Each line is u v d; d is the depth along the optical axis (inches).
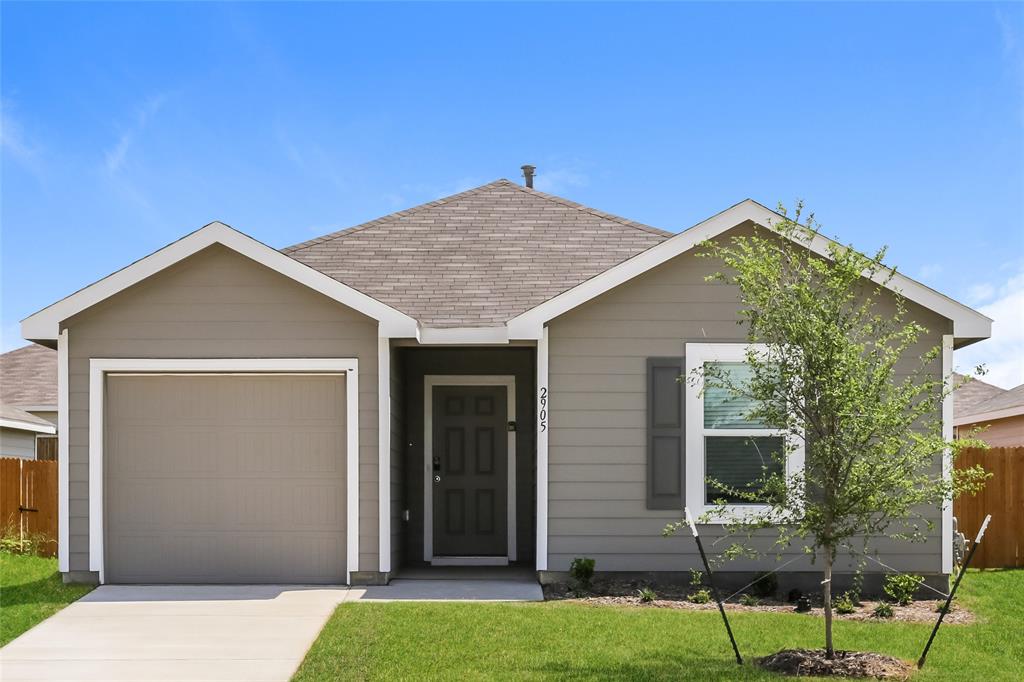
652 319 469.7
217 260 467.2
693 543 463.2
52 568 514.0
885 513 327.3
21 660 344.2
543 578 464.1
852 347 318.0
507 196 640.4
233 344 465.1
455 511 556.1
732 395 466.3
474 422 560.1
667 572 462.9
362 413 466.6
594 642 353.4
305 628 381.4
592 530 464.8
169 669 333.4
